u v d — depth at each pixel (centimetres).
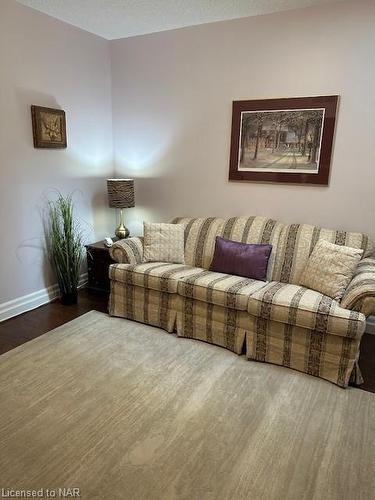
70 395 218
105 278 379
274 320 246
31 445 180
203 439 187
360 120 295
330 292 253
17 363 250
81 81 365
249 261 298
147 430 192
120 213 408
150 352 268
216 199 368
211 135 357
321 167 314
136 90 389
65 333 294
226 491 159
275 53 315
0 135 296
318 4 291
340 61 293
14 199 316
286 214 338
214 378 239
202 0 287
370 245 291
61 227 357
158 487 160
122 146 413
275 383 235
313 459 177
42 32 318
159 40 364
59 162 354
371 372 253
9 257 318
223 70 339
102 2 294
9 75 297
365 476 168
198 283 276
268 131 329
